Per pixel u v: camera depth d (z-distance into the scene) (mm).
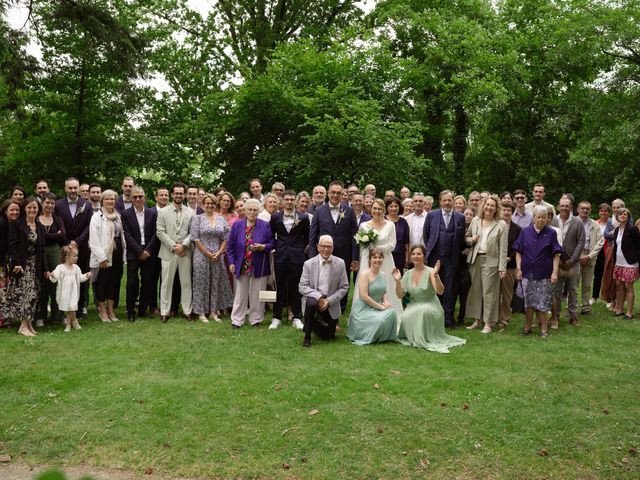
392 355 6410
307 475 3812
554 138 21609
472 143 24422
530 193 22203
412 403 4914
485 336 7516
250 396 5043
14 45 13250
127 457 4000
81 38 16062
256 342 6906
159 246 8484
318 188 8742
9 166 16781
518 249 7723
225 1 20906
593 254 9047
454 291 8164
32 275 7238
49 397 4953
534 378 5609
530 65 20828
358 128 14805
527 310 7625
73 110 16844
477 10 21250
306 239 8273
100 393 5055
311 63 17078
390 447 4180
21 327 7246
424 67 19469
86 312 8344
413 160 16219
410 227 9156
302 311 8055
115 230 8367
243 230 7945
